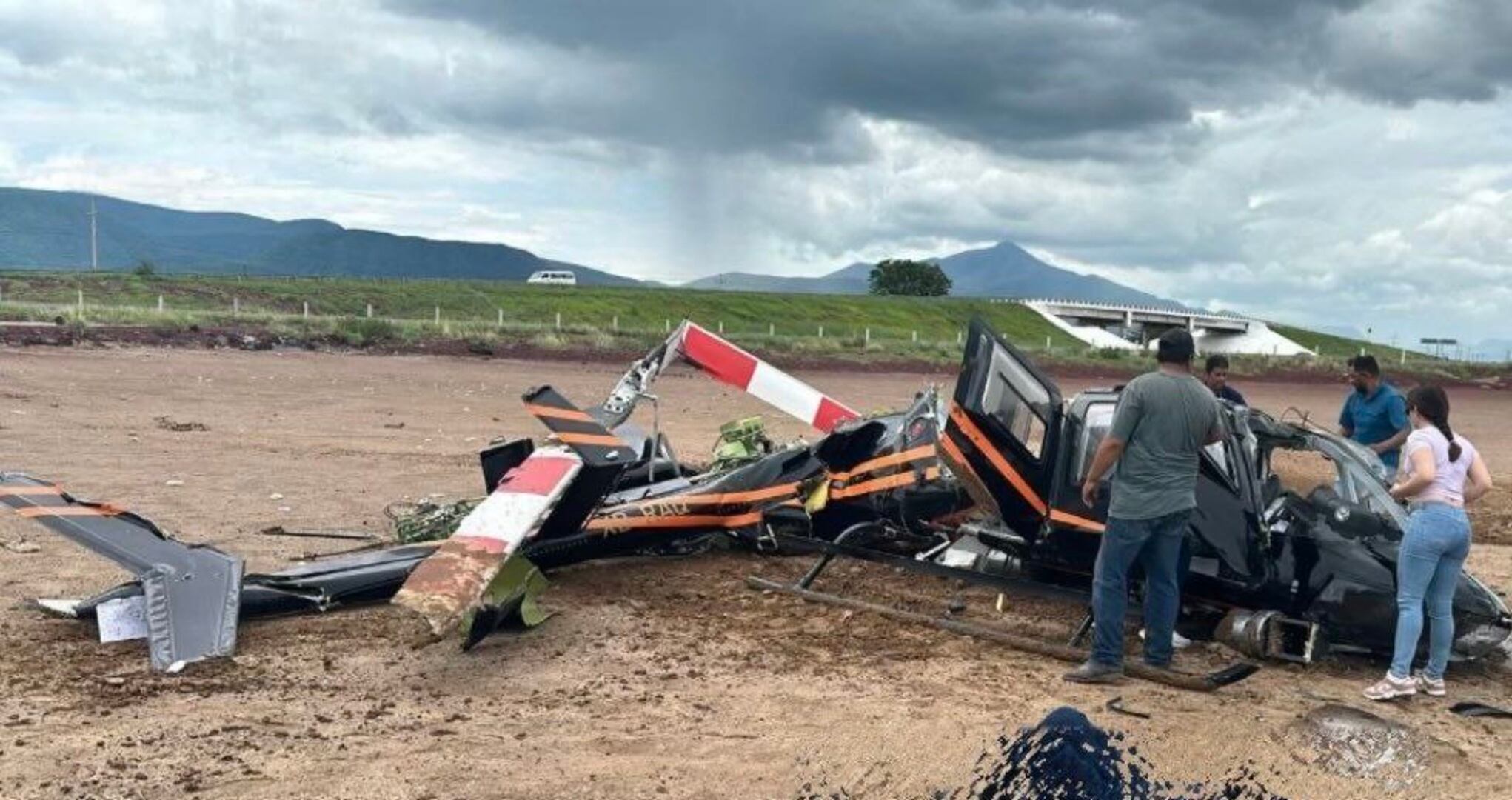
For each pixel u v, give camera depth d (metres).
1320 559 7.02
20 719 5.43
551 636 7.20
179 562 6.80
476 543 6.62
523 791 4.84
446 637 7.00
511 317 59.75
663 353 10.06
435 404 21.67
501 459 8.70
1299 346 98.69
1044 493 7.59
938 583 8.91
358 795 4.74
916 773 5.14
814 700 6.18
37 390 19.50
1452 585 6.58
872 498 9.32
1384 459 9.21
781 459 9.44
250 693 5.96
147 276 55.38
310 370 26.78
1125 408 6.51
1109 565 6.62
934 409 9.43
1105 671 6.60
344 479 12.83
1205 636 7.65
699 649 7.07
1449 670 7.23
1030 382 7.55
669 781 5.00
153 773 4.88
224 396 20.80
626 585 8.55
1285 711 6.23
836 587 8.77
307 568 7.58
